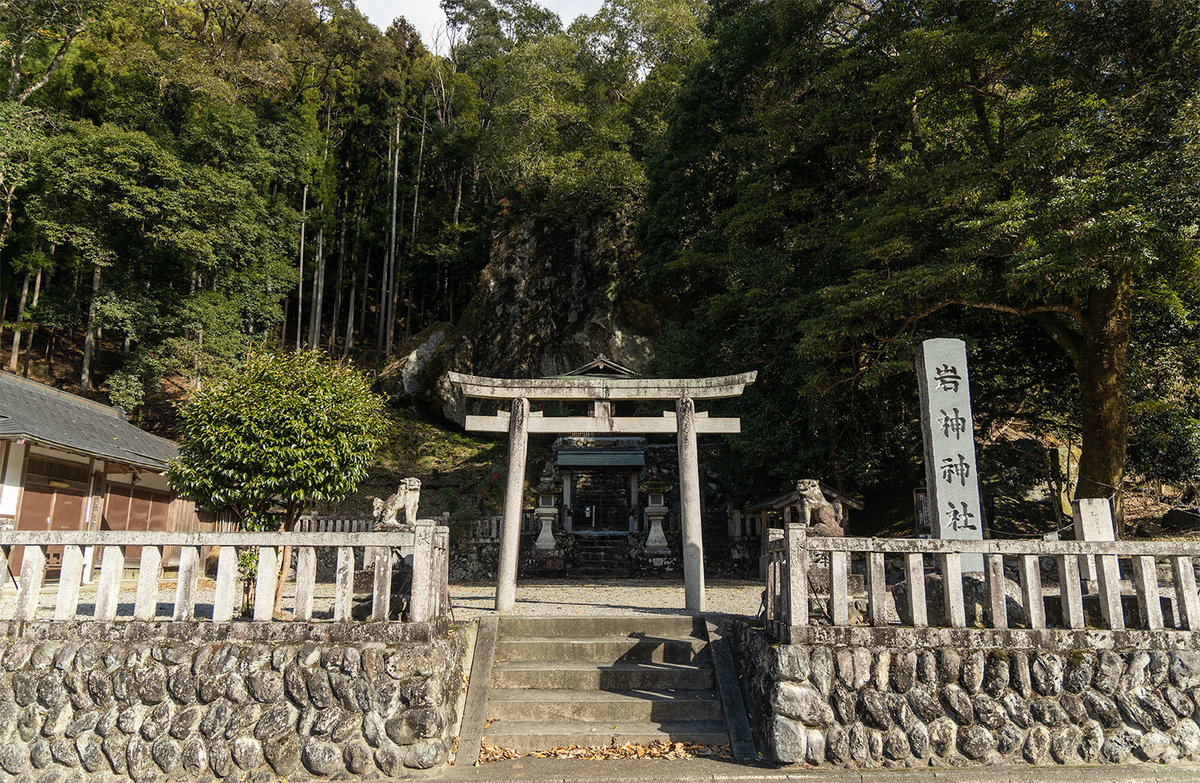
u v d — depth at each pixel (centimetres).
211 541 571
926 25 1329
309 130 2981
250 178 2500
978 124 1381
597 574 1770
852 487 1745
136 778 530
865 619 602
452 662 595
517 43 3788
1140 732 536
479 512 2098
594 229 2700
